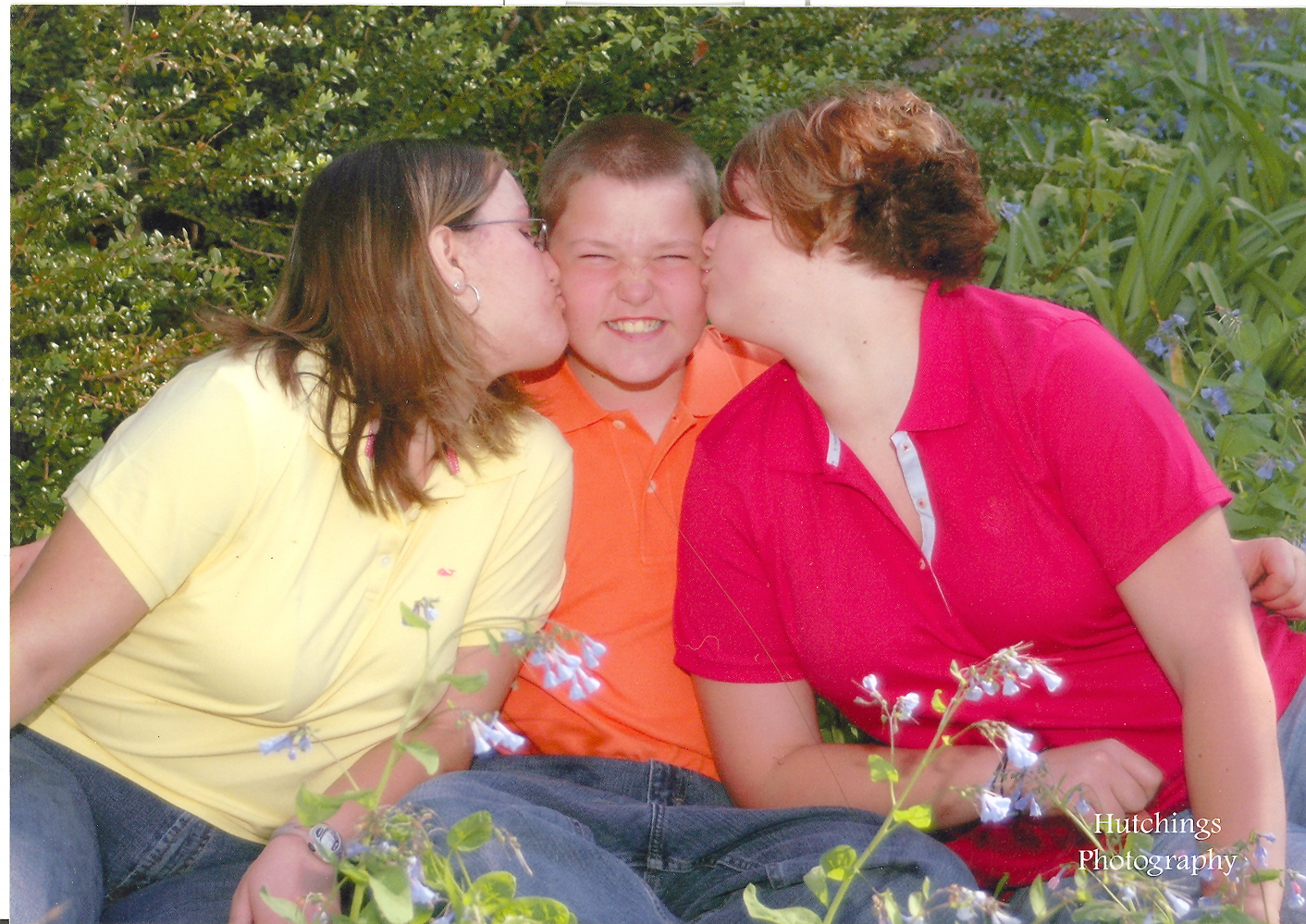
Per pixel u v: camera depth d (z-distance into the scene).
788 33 2.88
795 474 1.67
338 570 1.56
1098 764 1.49
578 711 1.85
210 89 2.61
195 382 1.52
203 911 1.49
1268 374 2.79
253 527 1.51
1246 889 1.28
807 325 1.59
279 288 1.73
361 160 1.65
